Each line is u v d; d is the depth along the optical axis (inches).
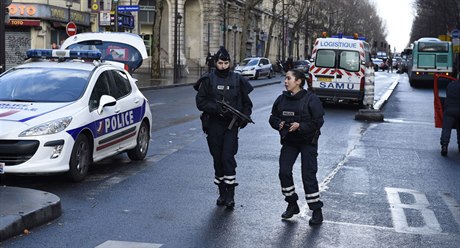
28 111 346.0
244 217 288.0
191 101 995.9
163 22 2311.8
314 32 3651.6
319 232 266.7
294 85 278.7
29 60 426.6
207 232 261.9
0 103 358.3
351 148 521.3
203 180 369.1
